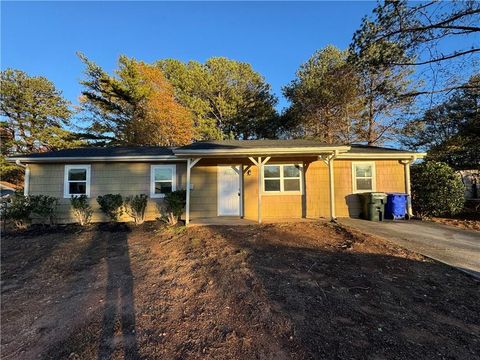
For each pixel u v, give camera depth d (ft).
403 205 32.30
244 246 20.01
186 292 12.84
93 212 33.86
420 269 14.76
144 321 10.34
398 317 9.84
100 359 8.13
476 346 8.11
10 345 9.11
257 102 76.59
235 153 28.96
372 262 15.92
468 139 44.29
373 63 28.53
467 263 15.56
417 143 60.13
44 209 30.53
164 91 67.82
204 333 9.34
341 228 26.23
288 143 34.88
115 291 13.38
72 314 11.18
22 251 21.50
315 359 7.64
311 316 10.03
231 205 35.42
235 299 11.75
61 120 84.99
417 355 7.71
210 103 78.74
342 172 35.55
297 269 14.93
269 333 9.08
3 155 78.54
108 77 64.59
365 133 58.59
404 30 26.08
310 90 60.85
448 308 10.48
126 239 24.73
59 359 8.23
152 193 34.81
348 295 11.67
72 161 33.45
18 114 81.30
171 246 21.43
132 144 66.95
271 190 35.37
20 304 12.37
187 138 68.44
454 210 32.42
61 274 16.26
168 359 8.02
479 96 38.91
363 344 8.26
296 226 27.61
